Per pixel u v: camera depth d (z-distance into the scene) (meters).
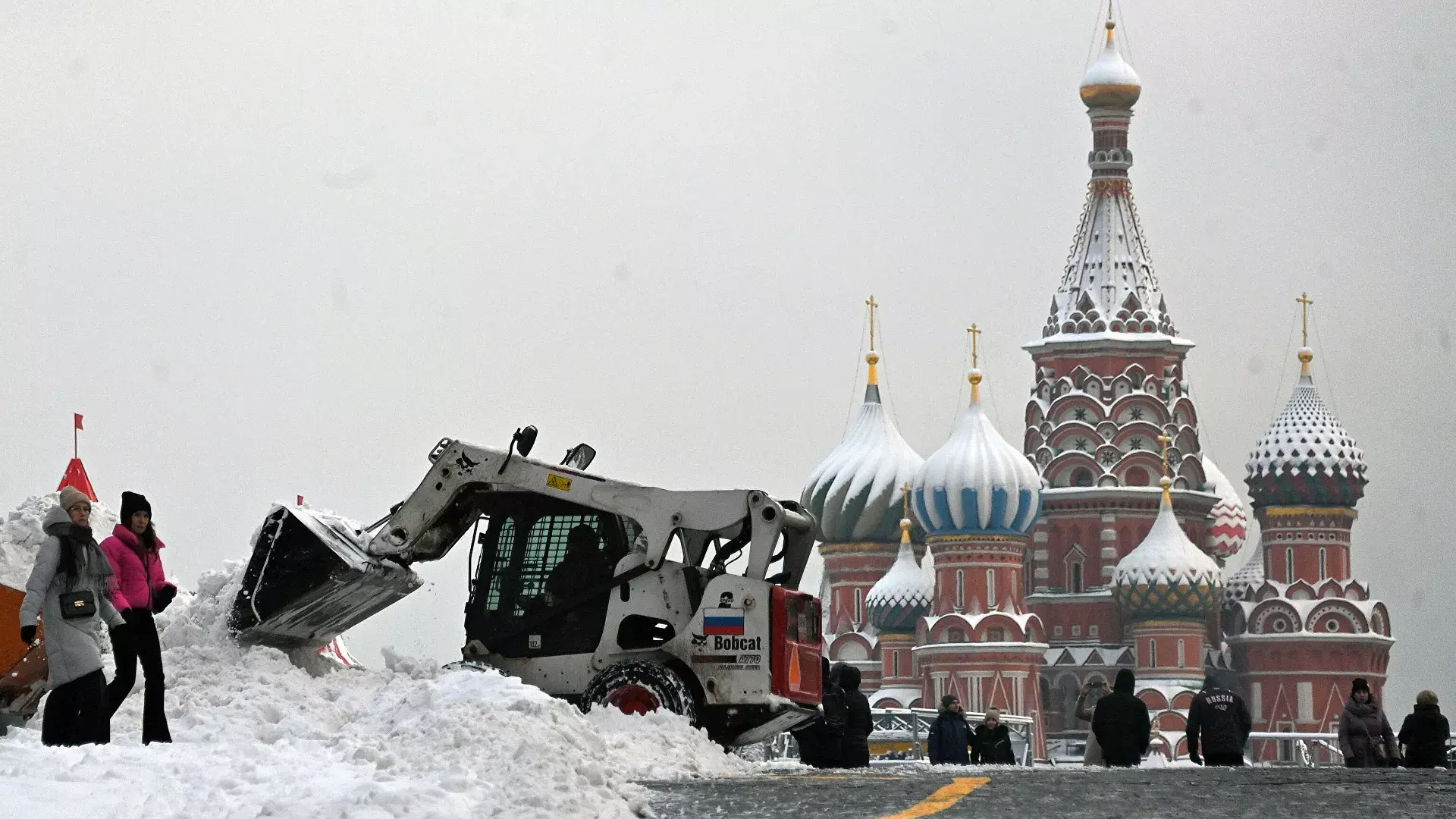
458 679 47.47
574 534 55.59
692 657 53.56
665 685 52.41
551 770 37.59
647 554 54.75
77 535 41.56
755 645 53.34
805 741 60.22
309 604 54.56
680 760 48.72
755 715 53.25
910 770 53.19
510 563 55.84
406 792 32.88
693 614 54.59
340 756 40.38
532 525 55.97
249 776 35.88
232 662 53.19
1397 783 45.31
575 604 54.91
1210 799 39.22
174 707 50.19
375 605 56.31
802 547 57.62
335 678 53.56
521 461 55.88
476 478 55.84
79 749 38.09
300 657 55.38
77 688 41.19
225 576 56.09
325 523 55.69
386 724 46.72
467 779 35.59
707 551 57.72
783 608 53.72
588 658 54.75
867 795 39.72
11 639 44.72
